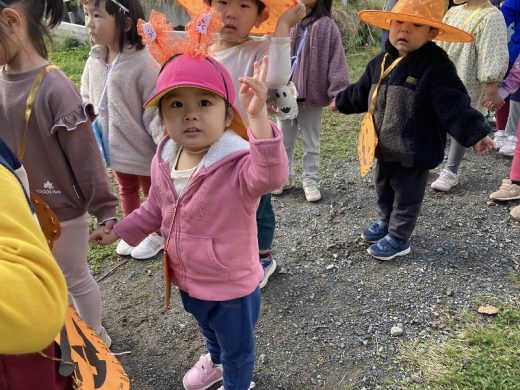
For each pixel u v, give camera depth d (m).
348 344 2.34
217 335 1.82
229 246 1.62
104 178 1.87
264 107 1.38
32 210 0.99
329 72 3.26
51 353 1.07
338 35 3.25
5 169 0.90
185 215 1.61
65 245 1.94
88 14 2.52
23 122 1.71
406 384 2.09
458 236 3.14
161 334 2.50
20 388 1.02
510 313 2.42
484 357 2.17
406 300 2.60
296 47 3.28
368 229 3.14
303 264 2.96
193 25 1.47
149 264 3.07
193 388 2.13
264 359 2.29
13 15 1.60
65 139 1.75
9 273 0.79
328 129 5.01
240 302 1.72
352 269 2.89
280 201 3.71
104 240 1.88
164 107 1.54
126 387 1.31
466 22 3.39
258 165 1.40
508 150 4.15
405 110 2.55
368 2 8.26
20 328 0.80
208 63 1.50
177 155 1.70
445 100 2.42
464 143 2.38
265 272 2.73
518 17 3.81
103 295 2.80
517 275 2.74
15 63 1.70
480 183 3.79
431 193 3.70
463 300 2.57
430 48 2.51
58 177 1.82
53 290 0.85
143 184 3.02
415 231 3.22
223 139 1.57
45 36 1.79
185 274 1.71
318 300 2.65
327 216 3.48
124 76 2.62
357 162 4.29
